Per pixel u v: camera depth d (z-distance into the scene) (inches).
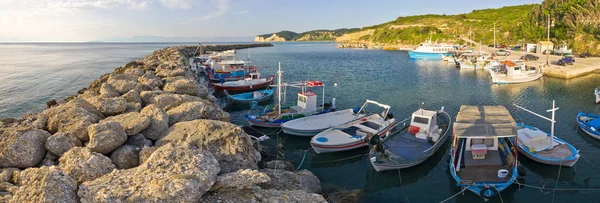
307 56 4296.3
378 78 2073.1
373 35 7421.3
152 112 693.3
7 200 410.6
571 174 700.0
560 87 1641.2
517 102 1362.0
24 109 1379.2
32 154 537.0
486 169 657.6
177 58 2618.1
